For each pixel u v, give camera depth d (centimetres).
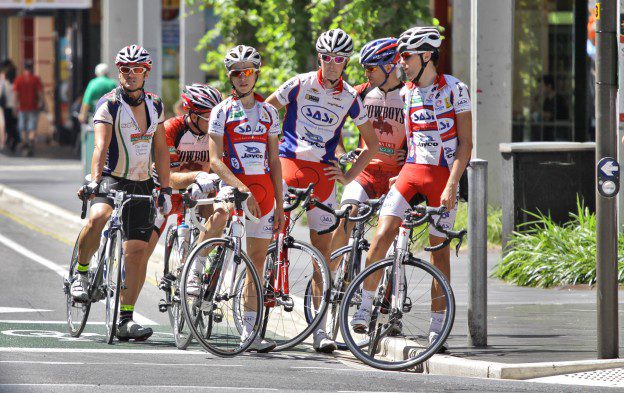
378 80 1925
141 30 4322
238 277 1830
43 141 8231
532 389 1534
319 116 1905
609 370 1661
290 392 1483
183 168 2022
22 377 1534
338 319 1912
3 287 2556
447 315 1714
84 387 1474
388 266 1759
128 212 1952
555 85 3856
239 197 1781
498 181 3203
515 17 3794
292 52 3488
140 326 1952
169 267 2002
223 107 1831
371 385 1555
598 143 1694
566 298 2317
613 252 1692
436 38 1784
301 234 3334
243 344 1820
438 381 1596
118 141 1928
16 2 5944
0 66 7175
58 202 4209
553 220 2811
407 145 1867
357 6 3241
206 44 3944
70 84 7506
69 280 2005
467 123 1784
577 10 3831
